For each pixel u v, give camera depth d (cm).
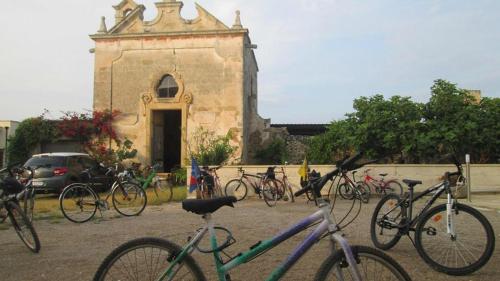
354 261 298
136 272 323
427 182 1347
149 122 2053
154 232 749
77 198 924
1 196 631
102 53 2109
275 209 1075
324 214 322
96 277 322
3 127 2320
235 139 1998
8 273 498
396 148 1597
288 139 2353
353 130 1702
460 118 1566
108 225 836
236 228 772
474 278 470
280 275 317
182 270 320
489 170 1371
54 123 2103
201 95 2038
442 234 503
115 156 2016
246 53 2131
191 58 2058
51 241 682
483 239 479
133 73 2088
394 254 572
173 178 1864
